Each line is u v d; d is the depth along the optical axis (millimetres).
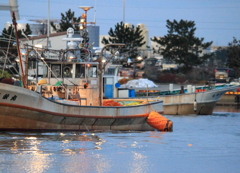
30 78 92062
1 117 62469
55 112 66000
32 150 56219
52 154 54906
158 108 82125
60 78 76750
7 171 47406
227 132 81062
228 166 53188
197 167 52406
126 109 74562
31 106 63250
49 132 67500
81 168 49812
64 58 78250
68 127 69312
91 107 70188
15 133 64625
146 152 59188
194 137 73438
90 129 71938
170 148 62656
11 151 55094
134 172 49500
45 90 72938
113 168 50531
